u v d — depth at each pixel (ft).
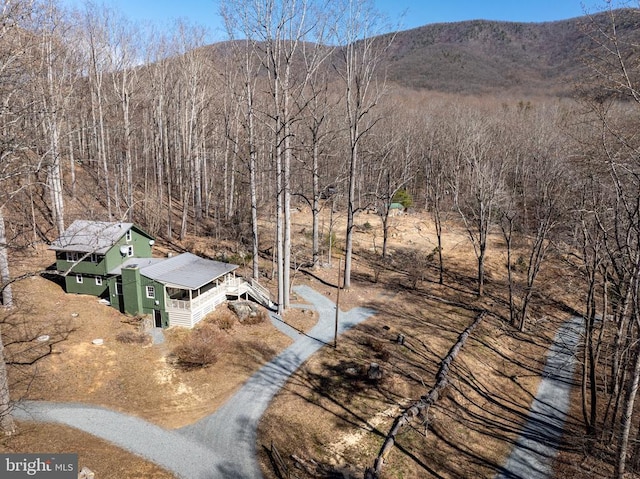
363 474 59.41
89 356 79.87
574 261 134.21
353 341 95.71
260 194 183.52
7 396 60.08
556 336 109.91
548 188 107.45
